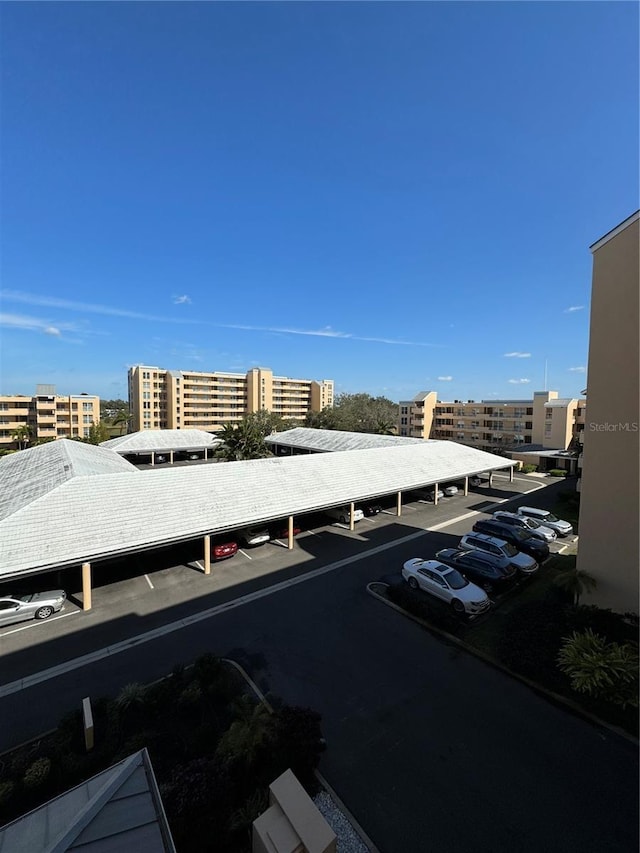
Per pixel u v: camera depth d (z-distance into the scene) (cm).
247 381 10481
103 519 1859
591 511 1581
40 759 924
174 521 1980
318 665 1336
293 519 2675
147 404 9444
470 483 4362
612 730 1057
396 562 2184
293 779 696
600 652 1237
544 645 1359
